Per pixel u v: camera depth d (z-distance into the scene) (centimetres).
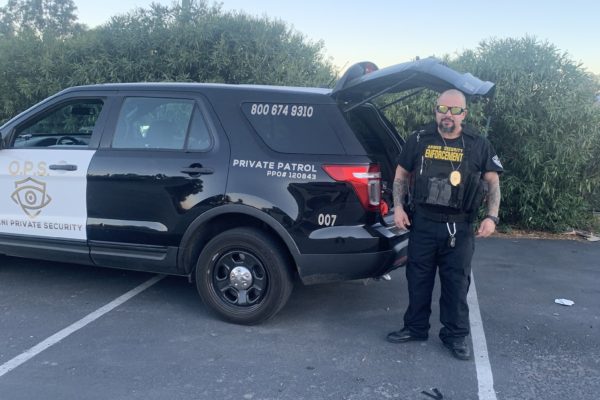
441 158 374
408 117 786
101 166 453
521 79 740
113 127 463
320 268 410
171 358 382
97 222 457
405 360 387
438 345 413
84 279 545
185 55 802
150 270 455
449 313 395
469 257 388
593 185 791
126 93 466
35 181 474
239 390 342
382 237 411
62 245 471
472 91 367
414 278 402
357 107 434
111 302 486
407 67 392
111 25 834
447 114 366
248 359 383
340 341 416
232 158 421
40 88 827
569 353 404
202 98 441
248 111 429
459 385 354
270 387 347
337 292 525
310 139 413
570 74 750
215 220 440
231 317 436
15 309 464
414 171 392
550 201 778
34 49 848
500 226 800
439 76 383
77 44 841
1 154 488
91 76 814
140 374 359
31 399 326
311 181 404
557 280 582
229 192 418
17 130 492
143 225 443
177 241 436
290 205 406
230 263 435
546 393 347
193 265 455
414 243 397
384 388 349
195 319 452
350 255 406
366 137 462
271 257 417
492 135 781
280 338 419
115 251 457
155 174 436
